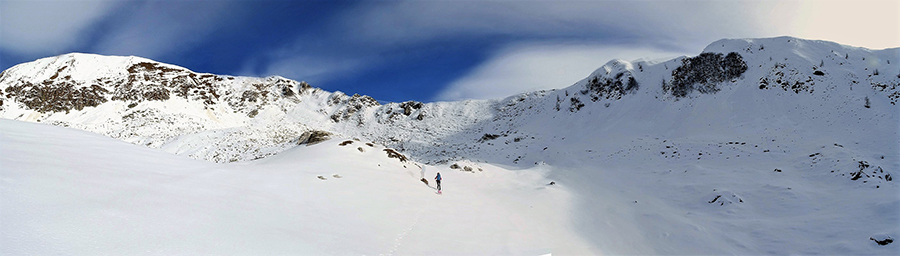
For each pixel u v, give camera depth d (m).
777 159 24.81
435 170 26.42
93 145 8.91
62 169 6.00
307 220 7.64
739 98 40.50
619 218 16.09
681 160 28.72
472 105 92.19
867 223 12.71
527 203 17.92
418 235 8.84
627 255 11.56
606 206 18.16
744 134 32.44
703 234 13.94
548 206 17.41
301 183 11.80
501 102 90.75
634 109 50.75
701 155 28.70
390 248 7.29
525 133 59.22
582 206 17.83
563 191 21.14
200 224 5.54
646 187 23.03
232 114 83.75
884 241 10.77
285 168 14.62
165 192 6.67
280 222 6.93
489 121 77.25
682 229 14.48
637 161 31.22
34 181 5.02
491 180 25.14
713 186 20.47
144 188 6.51
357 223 8.52
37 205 4.33
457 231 9.99
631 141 38.88
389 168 20.27
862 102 31.91
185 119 65.50
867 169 18.73
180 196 6.69
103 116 63.09
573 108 62.88
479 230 10.55
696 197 19.38
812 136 28.69
